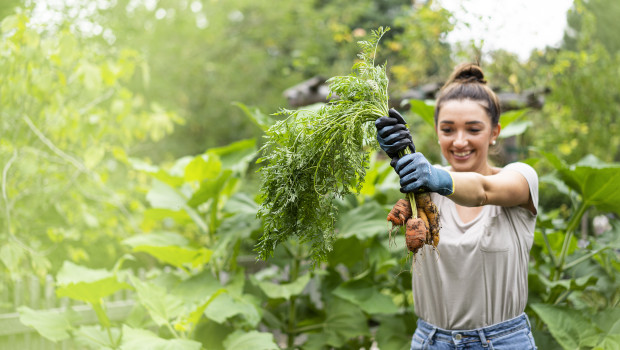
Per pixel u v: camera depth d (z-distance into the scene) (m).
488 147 2.51
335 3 12.49
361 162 1.99
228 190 4.02
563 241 3.70
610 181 3.17
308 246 3.52
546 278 3.66
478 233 2.24
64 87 4.11
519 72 6.54
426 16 6.97
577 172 3.26
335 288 3.89
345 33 8.37
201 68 12.07
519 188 2.13
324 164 1.99
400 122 1.89
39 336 3.86
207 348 3.47
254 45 13.02
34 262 3.84
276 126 2.01
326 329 3.70
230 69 12.16
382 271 3.76
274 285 3.56
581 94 7.74
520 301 2.27
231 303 3.34
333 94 2.10
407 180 1.81
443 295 2.28
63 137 4.19
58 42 3.87
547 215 3.87
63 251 5.21
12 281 4.04
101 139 4.89
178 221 3.95
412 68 7.24
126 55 4.40
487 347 2.23
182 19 11.38
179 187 4.11
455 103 2.34
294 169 1.97
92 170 4.70
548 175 3.79
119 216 5.13
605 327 3.15
